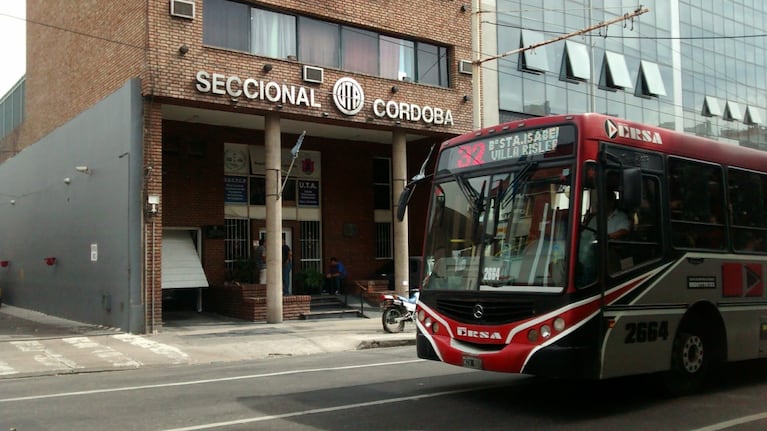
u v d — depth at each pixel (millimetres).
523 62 25219
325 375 10750
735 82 35500
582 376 7172
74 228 20281
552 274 7391
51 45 23781
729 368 11266
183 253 21156
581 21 27734
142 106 16594
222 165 22031
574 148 7613
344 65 19812
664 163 8516
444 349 8180
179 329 17391
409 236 24797
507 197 8055
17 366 12328
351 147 25094
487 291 7844
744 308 9414
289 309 19828
